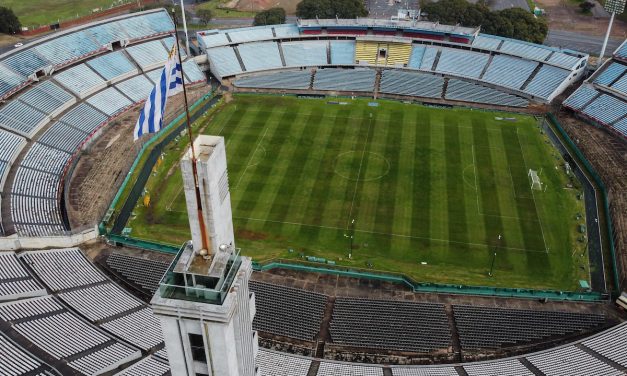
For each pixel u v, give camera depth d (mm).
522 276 73250
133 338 57000
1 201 79188
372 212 85188
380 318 64188
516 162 98750
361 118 113312
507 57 129000
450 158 99500
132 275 70250
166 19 135875
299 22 137875
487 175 94750
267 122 111438
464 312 65375
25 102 102000
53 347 52969
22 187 83875
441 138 106125
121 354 53625
